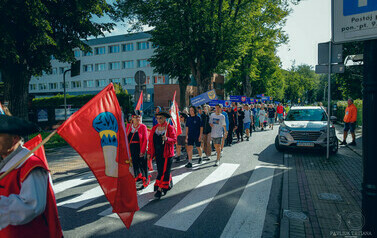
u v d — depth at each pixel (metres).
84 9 11.25
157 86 39.44
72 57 12.80
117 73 48.38
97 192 5.32
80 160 8.38
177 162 8.09
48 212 1.81
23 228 1.64
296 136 8.89
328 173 6.41
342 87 22.19
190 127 7.34
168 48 18.34
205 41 16.95
